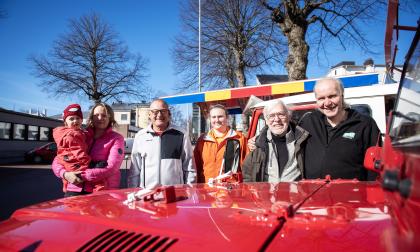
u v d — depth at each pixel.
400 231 0.93
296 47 14.77
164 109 4.12
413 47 1.77
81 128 3.93
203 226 1.28
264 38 22.47
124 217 1.45
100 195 2.05
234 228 1.24
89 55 32.69
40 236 1.35
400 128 1.60
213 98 11.31
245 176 3.57
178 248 1.14
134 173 4.21
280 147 3.40
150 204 1.66
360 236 1.13
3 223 1.61
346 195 1.78
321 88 3.15
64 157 3.65
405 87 1.80
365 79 8.02
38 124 33.47
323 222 1.26
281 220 1.29
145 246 1.19
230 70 25.28
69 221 1.49
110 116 3.95
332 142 3.15
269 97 10.12
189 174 4.17
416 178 0.88
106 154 3.85
